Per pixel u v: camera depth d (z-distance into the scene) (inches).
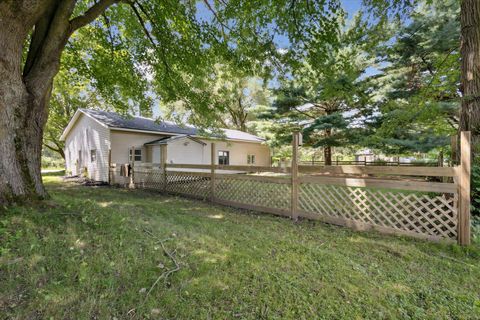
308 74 232.4
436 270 94.0
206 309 66.9
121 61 280.5
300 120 509.0
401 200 136.2
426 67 361.7
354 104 446.6
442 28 314.3
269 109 499.8
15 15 114.2
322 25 176.6
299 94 449.7
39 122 138.3
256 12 189.0
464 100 144.3
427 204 128.0
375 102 416.8
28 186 127.4
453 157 155.3
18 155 123.9
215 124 359.3
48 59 137.9
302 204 173.0
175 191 281.7
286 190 183.5
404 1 178.4
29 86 133.0
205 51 249.4
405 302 73.0
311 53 195.2
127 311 63.6
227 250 106.7
